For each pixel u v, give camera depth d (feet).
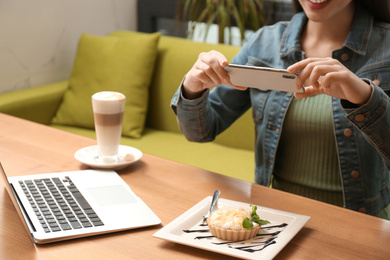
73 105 8.50
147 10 10.93
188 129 4.69
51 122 8.74
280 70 3.60
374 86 3.75
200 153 7.49
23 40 8.76
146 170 4.19
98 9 10.07
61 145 4.67
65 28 9.46
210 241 3.06
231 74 3.81
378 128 3.79
